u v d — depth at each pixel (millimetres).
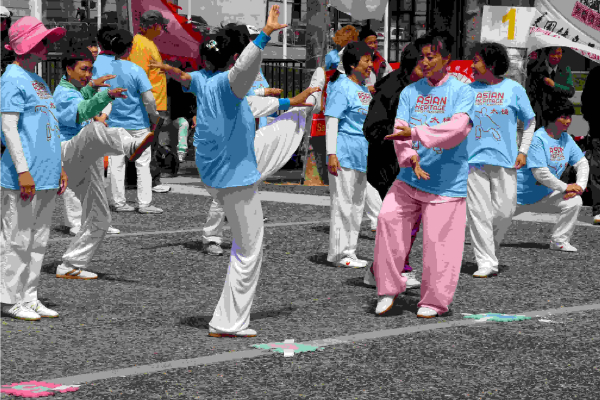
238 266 6066
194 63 18047
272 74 21094
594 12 15406
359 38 10367
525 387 4996
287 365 5375
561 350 5809
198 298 7402
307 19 16938
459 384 5035
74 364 5355
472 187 8602
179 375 5133
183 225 11656
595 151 12414
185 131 19453
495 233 8820
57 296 7391
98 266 8766
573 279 8430
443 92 6770
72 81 8305
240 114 5871
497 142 8602
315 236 10875
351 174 8836
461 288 8008
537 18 15562
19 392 4746
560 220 10070
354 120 8781
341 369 5305
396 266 6820
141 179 12852
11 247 6492
